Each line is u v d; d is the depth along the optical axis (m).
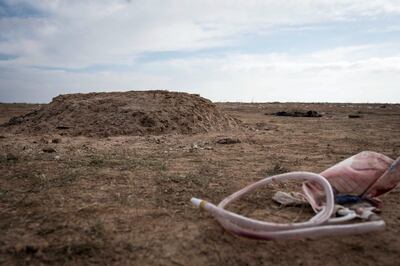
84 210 3.83
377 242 3.05
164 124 12.82
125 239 3.09
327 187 3.17
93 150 8.30
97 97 15.64
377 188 3.68
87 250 2.87
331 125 17.23
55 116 14.06
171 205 4.03
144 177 5.37
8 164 6.29
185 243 3.02
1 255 2.79
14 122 15.10
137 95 15.31
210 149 8.62
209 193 4.54
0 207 3.90
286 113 26.72
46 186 4.76
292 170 6.13
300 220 3.54
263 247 2.95
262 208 3.94
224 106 44.28
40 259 2.74
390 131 14.05
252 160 7.14
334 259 2.77
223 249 2.91
